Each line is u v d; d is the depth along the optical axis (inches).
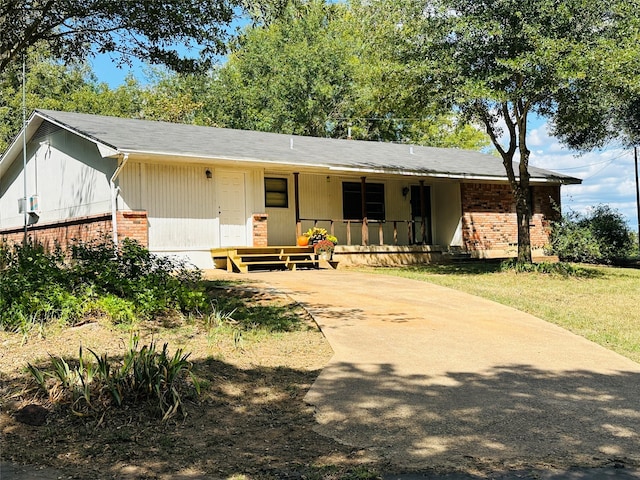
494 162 894.4
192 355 261.0
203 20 376.2
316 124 1360.7
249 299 403.9
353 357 274.2
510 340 316.5
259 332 312.5
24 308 293.4
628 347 314.5
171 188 582.9
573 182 853.2
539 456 168.6
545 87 513.3
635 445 177.6
